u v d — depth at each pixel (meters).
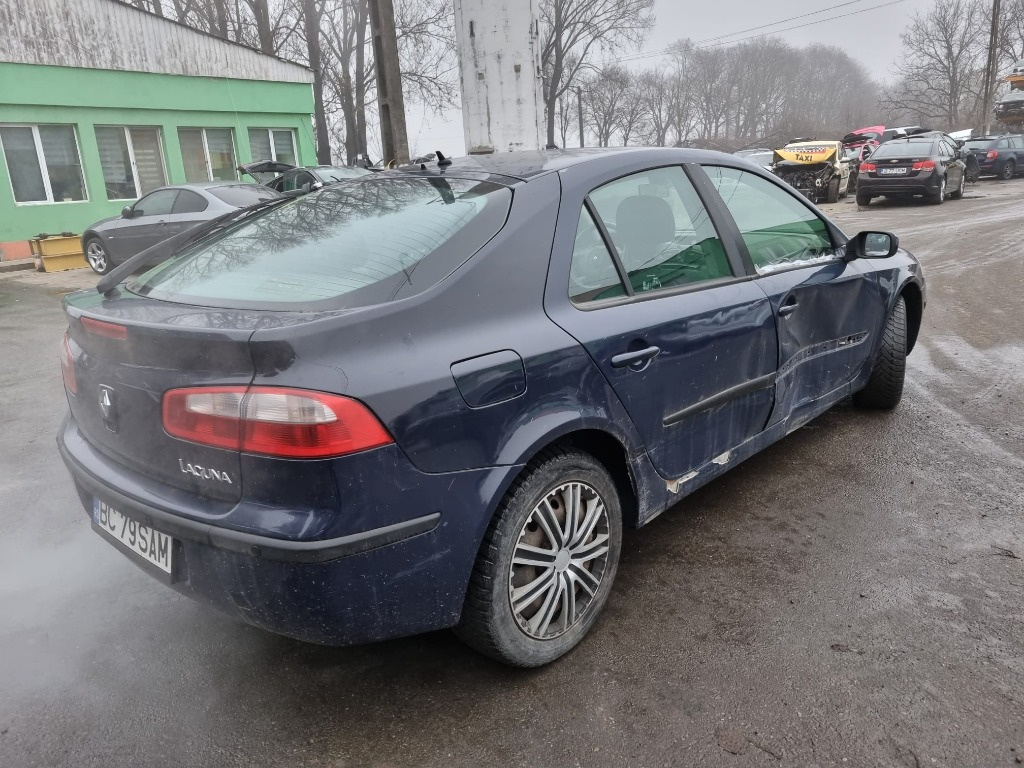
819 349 3.57
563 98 50.50
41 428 4.72
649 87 83.62
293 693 2.31
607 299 2.49
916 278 4.41
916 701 2.19
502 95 6.89
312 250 2.38
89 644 2.55
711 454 2.96
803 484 3.64
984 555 2.97
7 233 14.38
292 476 1.80
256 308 2.06
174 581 2.05
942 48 61.31
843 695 2.22
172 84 16.80
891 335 4.27
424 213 2.42
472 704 2.24
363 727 2.16
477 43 6.81
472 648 2.37
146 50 16.23
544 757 2.03
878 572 2.87
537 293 2.27
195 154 17.72
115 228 11.59
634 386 2.49
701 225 2.98
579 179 2.56
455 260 2.15
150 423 2.02
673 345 2.63
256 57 18.50
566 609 2.40
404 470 1.90
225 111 17.98
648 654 2.43
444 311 2.04
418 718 2.19
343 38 34.41
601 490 2.46
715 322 2.81
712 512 3.39
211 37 17.44
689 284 2.82
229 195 10.94
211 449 1.89
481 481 2.05
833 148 20.47
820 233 3.74
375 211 2.56
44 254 12.97
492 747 2.07
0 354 6.77
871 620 2.57
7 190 14.34
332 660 2.46
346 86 33.38
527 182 2.47
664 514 3.40
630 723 2.14
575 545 2.40
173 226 10.84
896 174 17.59
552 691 2.28
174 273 2.52
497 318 2.15
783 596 2.73
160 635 2.60
